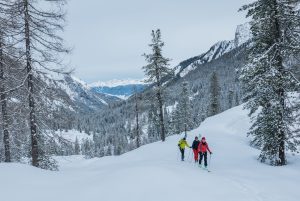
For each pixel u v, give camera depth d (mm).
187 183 14406
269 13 23250
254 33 24203
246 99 25078
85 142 167250
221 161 25797
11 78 20734
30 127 20406
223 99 134625
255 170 21141
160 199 12320
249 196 13914
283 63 23391
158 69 45750
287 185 16844
